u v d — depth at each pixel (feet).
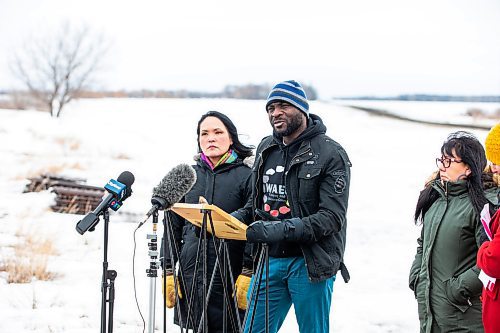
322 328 17.78
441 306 16.16
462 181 16.12
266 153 18.30
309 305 17.67
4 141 90.53
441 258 16.20
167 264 19.49
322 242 17.26
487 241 14.79
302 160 17.42
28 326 25.02
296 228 16.46
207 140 19.85
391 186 65.51
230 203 19.71
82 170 69.21
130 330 25.18
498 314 14.47
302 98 17.70
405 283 33.55
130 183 16.17
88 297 28.91
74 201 50.62
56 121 117.39
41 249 35.40
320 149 17.46
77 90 161.38
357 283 33.32
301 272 17.62
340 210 17.07
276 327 18.43
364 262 37.78
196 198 19.89
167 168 74.38
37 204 49.88
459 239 15.99
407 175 72.59
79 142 92.22
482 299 14.90
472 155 15.96
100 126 114.21
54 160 74.69
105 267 15.93
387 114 139.03
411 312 28.63
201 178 20.07
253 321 17.03
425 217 16.79
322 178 17.34
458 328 16.03
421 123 127.65
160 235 41.52
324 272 17.19
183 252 19.31
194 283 16.66
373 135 107.34
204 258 15.66
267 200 18.17
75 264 34.55
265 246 16.20
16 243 38.01
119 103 157.28
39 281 31.27
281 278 17.98
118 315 26.66
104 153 84.94
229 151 20.10
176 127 117.60
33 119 117.29
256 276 16.85
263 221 16.19
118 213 48.08
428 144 99.25
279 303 18.19
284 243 17.71
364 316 28.04
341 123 120.98
